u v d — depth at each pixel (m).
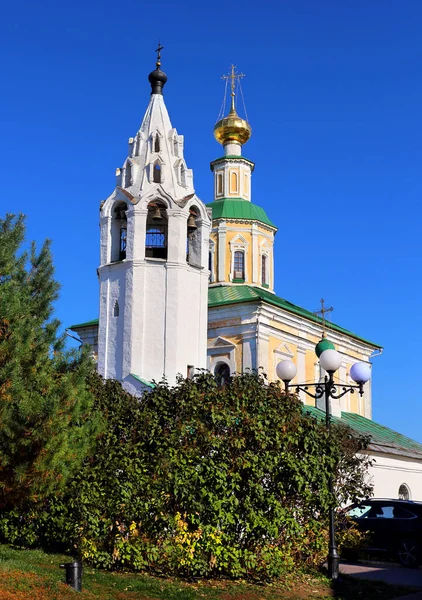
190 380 18.77
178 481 15.93
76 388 16.98
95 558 16.08
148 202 29.61
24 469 15.42
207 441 16.62
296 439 17.20
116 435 18.92
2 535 18.91
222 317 38.69
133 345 28.45
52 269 18.84
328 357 18.80
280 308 38.94
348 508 22.84
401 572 20.98
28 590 12.91
